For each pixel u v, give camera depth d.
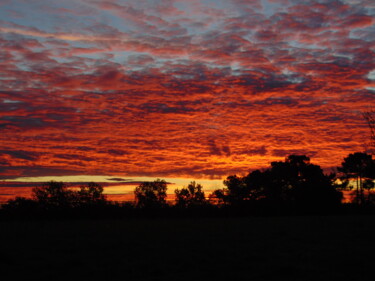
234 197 73.00
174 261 13.96
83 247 17.67
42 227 30.67
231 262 13.72
